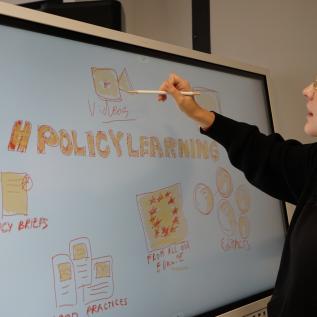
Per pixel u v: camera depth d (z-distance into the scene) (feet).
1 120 2.98
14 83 3.08
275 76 5.84
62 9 4.70
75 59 3.47
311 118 3.60
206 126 3.96
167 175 4.06
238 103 5.05
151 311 3.69
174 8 6.57
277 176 3.86
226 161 4.71
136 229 3.69
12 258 2.93
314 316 3.02
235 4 6.09
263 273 4.87
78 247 3.28
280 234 5.18
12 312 2.89
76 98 3.44
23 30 3.16
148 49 4.07
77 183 3.34
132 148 3.80
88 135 3.48
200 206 4.33
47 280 3.08
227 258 4.50
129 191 3.70
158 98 3.99
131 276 3.59
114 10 4.70
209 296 4.23
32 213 3.05
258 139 3.91
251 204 4.91
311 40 5.57
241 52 6.06
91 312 3.30
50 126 3.24
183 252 4.06
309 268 3.05
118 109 3.75
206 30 6.29
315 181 3.37
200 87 4.61
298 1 5.65
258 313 4.66
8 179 2.96
